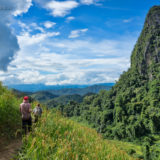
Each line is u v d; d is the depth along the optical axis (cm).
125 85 17612
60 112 821
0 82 970
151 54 18662
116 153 635
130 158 675
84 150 514
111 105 15600
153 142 9375
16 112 754
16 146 496
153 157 7169
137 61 19925
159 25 19962
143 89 15700
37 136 492
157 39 18662
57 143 492
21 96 984
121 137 11269
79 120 16625
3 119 633
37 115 673
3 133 563
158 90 14062
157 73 16988
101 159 519
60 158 409
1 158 409
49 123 635
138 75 18338
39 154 407
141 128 11088
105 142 737
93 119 15238
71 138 554
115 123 13450
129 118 12462
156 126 10938
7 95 836
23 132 577
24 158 405
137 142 10175
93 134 773
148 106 13062
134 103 13250
